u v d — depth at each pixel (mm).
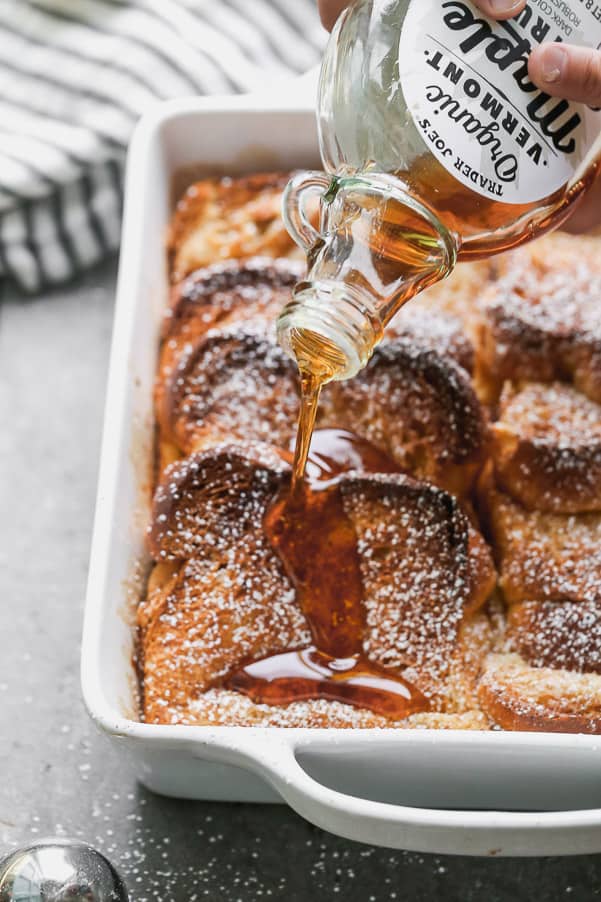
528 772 683
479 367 818
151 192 836
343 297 660
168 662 724
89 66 952
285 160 866
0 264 938
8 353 926
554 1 665
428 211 655
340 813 654
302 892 742
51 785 772
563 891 744
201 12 961
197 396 781
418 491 741
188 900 740
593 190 749
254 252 848
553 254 839
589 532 758
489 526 770
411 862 750
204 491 744
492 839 656
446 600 731
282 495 741
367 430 773
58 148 928
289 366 781
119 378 770
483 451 769
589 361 794
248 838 756
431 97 661
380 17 679
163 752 688
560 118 670
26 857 700
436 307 823
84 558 850
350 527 743
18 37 969
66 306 947
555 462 758
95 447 891
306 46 962
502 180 668
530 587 744
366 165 677
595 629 730
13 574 843
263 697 720
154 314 824
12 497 871
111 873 704
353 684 720
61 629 825
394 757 676
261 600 731
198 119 847
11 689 803
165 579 749
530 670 726
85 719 793
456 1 663
